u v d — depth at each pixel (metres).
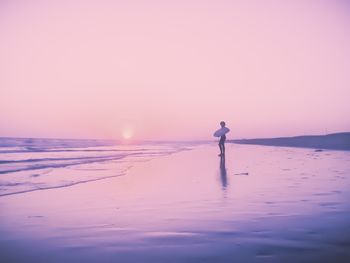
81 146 50.00
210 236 4.33
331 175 10.28
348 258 3.44
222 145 19.58
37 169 14.35
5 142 49.25
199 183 9.58
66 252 3.89
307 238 4.11
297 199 6.62
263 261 3.39
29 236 4.57
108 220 5.44
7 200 7.42
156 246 4.00
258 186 8.45
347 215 5.27
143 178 11.33
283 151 27.94
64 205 6.80
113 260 3.58
